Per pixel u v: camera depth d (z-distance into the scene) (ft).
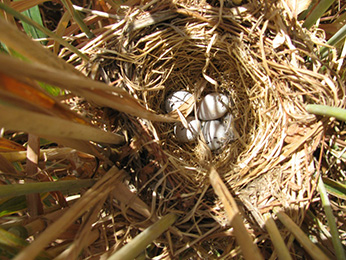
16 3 0.32
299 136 0.35
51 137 0.25
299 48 0.37
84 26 0.36
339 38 0.35
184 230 0.33
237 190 0.36
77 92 0.20
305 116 0.34
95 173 0.33
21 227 0.25
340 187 0.34
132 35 0.37
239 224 0.19
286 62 0.36
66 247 0.27
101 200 0.28
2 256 0.22
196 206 0.33
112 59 0.37
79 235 0.23
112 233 0.32
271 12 0.36
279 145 0.35
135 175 0.34
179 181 0.36
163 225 0.27
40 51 0.18
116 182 0.31
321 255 0.24
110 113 0.36
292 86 0.37
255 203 0.33
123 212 0.31
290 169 0.34
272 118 0.37
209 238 0.32
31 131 0.16
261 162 0.36
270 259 0.30
